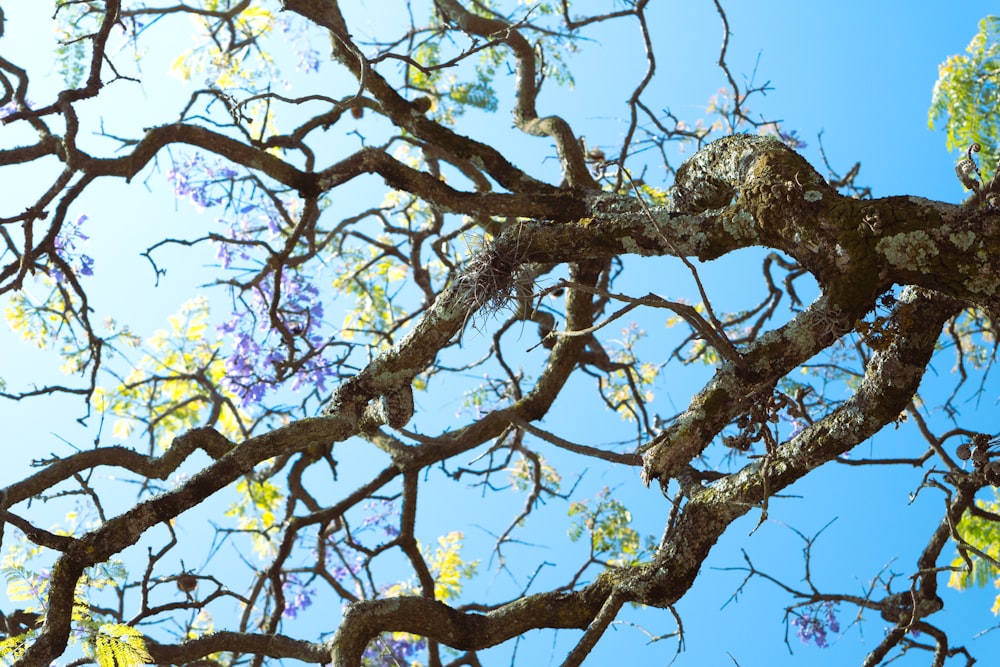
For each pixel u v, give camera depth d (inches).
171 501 168.6
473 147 210.5
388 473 251.8
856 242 143.1
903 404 163.2
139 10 259.4
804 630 260.2
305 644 184.7
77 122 197.6
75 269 270.7
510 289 171.8
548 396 239.5
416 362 178.7
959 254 138.3
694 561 174.4
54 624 158.4
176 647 187.3
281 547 246.8
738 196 157.8
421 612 180.2
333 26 204.5
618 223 166.4
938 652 217.6
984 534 257.9
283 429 176.6
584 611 182.4
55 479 175.3
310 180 202.2
